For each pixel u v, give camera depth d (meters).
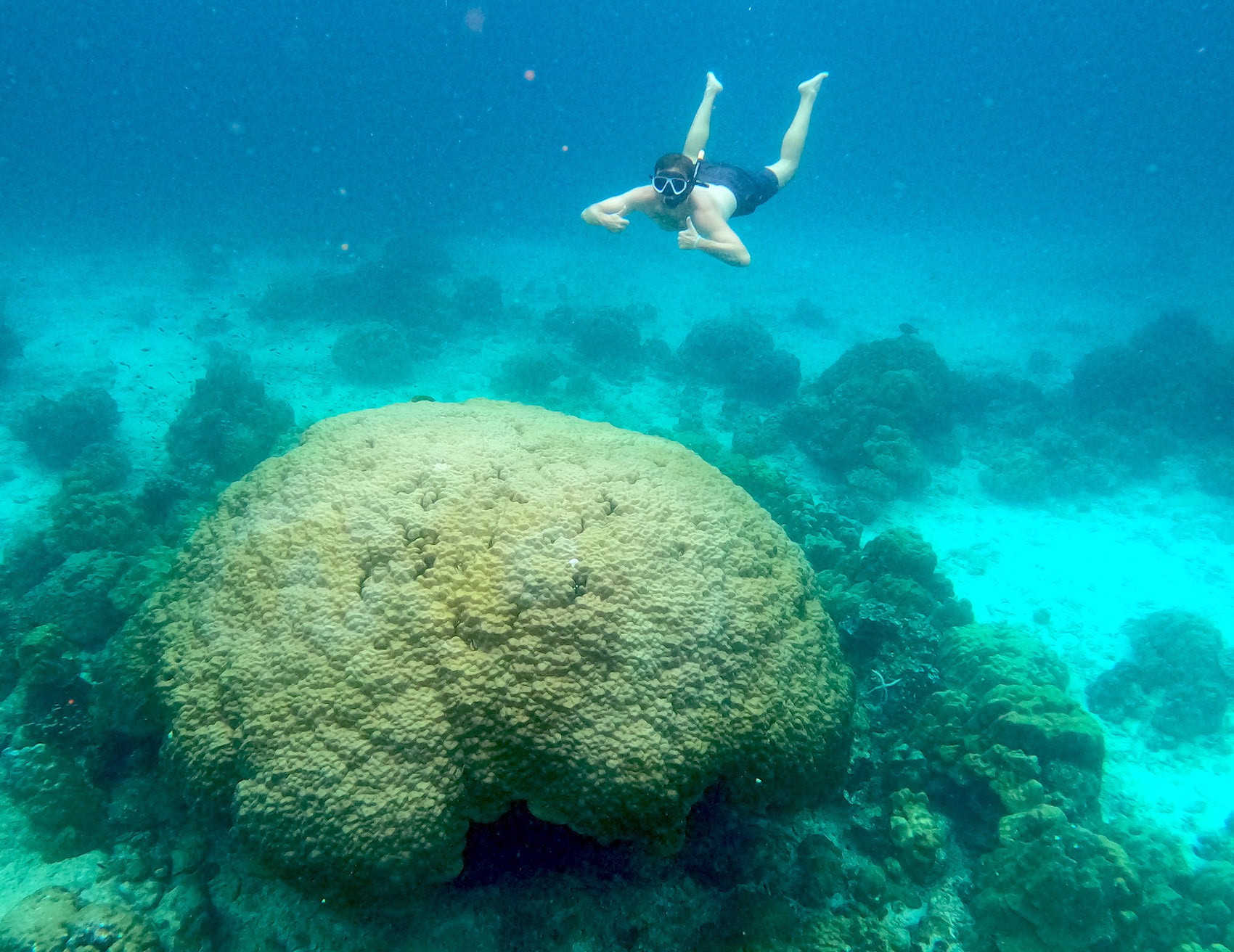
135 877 2.93
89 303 15.64
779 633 3.11
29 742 3.34
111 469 7.52
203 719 2.71
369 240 26.09
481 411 4.20
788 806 2.96
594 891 2.91
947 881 3.37
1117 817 4.68
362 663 2.69
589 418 10.12
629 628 2.81
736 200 4.11
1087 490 9.16
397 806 2.50
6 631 4.33
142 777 3.17
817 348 15.91
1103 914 3.11
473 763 2.61
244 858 2.89
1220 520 8.54
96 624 4.20
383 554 2.97
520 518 3.12
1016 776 3.57
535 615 2.77
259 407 8.53
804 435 9.66
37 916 2.74
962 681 4.37
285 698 2.67
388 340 11.59
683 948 2.89
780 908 2.99
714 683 2.84
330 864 2.46
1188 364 11.79
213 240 23.84
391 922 2.75
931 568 5.46
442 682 2.68
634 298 19.61
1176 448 10.29
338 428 3.82
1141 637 6.22
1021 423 10.86
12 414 9.39
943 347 16.67
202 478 6.80
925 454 9.73
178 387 10.66
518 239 29.86
